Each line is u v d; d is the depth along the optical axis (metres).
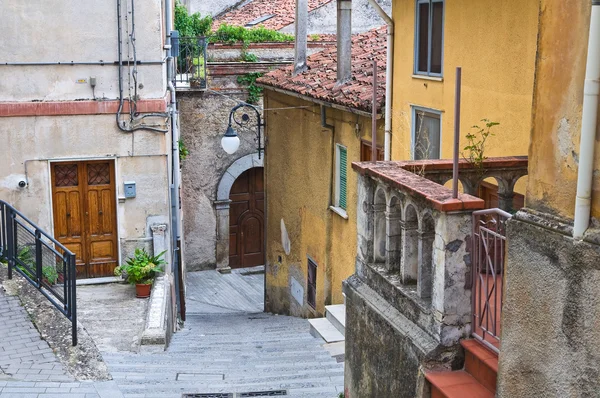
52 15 12.73
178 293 16.08
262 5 26.70
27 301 9.81
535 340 4.54
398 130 11.25
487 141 8.60
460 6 9.20
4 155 12.95
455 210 5.38
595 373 4.05
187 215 21.45
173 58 17.06
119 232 13.53
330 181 14.72
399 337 6.00
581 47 4.18
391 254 6.50
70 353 8.61
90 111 13.07
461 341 5.52
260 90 20.84
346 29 14.13
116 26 12.96
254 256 22.92
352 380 7.17
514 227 4.70
